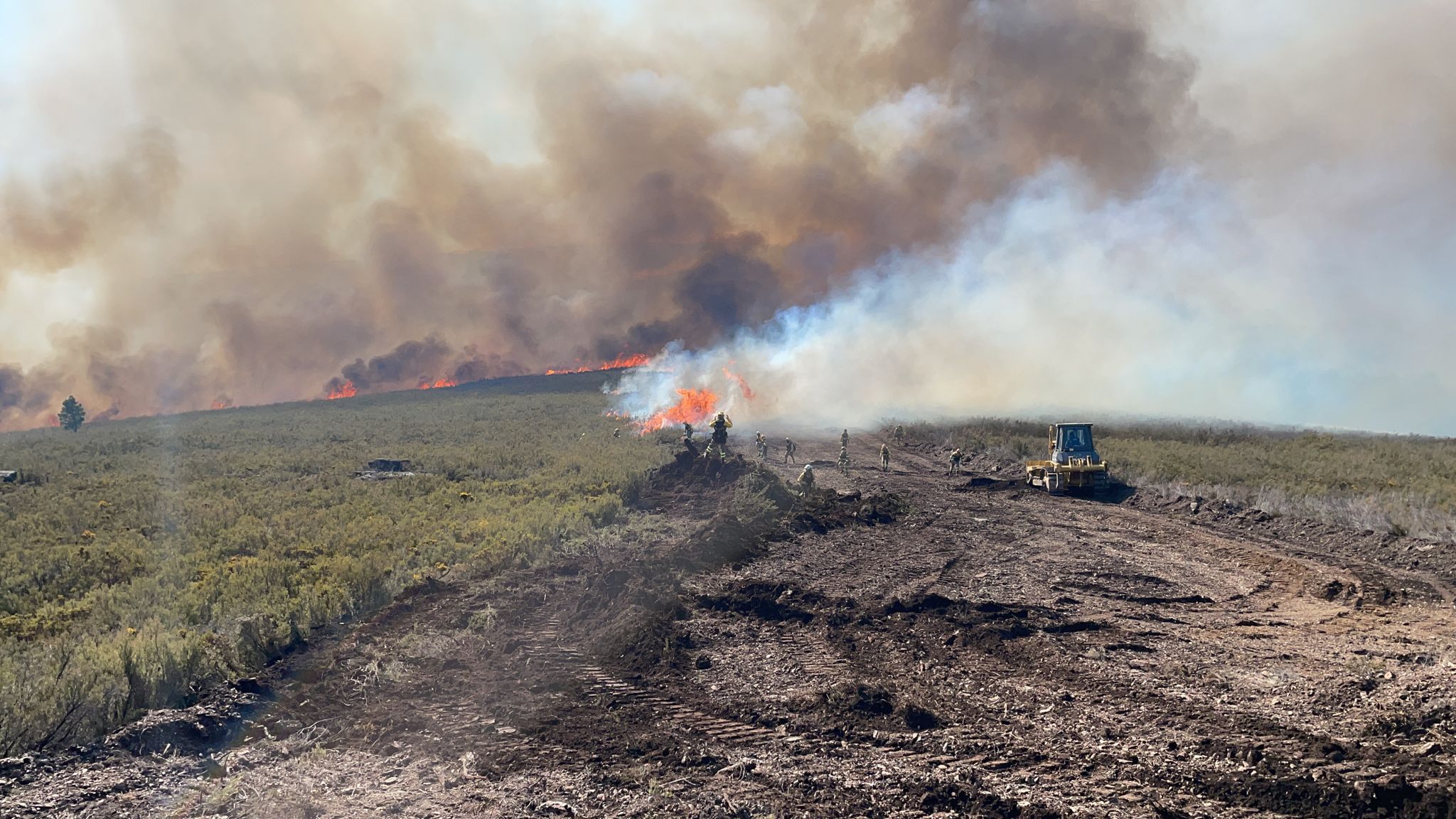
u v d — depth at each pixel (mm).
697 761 10789
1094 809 9266
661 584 19750
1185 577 20469
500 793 10086
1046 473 34125
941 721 11945
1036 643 15570
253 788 10281
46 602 21062
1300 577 20031
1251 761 10250
